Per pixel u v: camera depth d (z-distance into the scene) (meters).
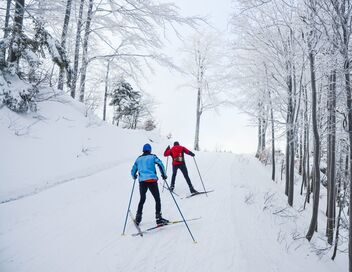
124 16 15.38
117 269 4.07
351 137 6.67
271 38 11.98
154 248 4.80
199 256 4.65
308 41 8.38
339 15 6.21
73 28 16.11
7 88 9.52
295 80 11.87
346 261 8.91
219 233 5.60
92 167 9.64
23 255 4.28
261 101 15.49
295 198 14.77
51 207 6.27
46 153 8.95
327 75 8.54
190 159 14.29
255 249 5.54
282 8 10.56
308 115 13.67
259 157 22.33
